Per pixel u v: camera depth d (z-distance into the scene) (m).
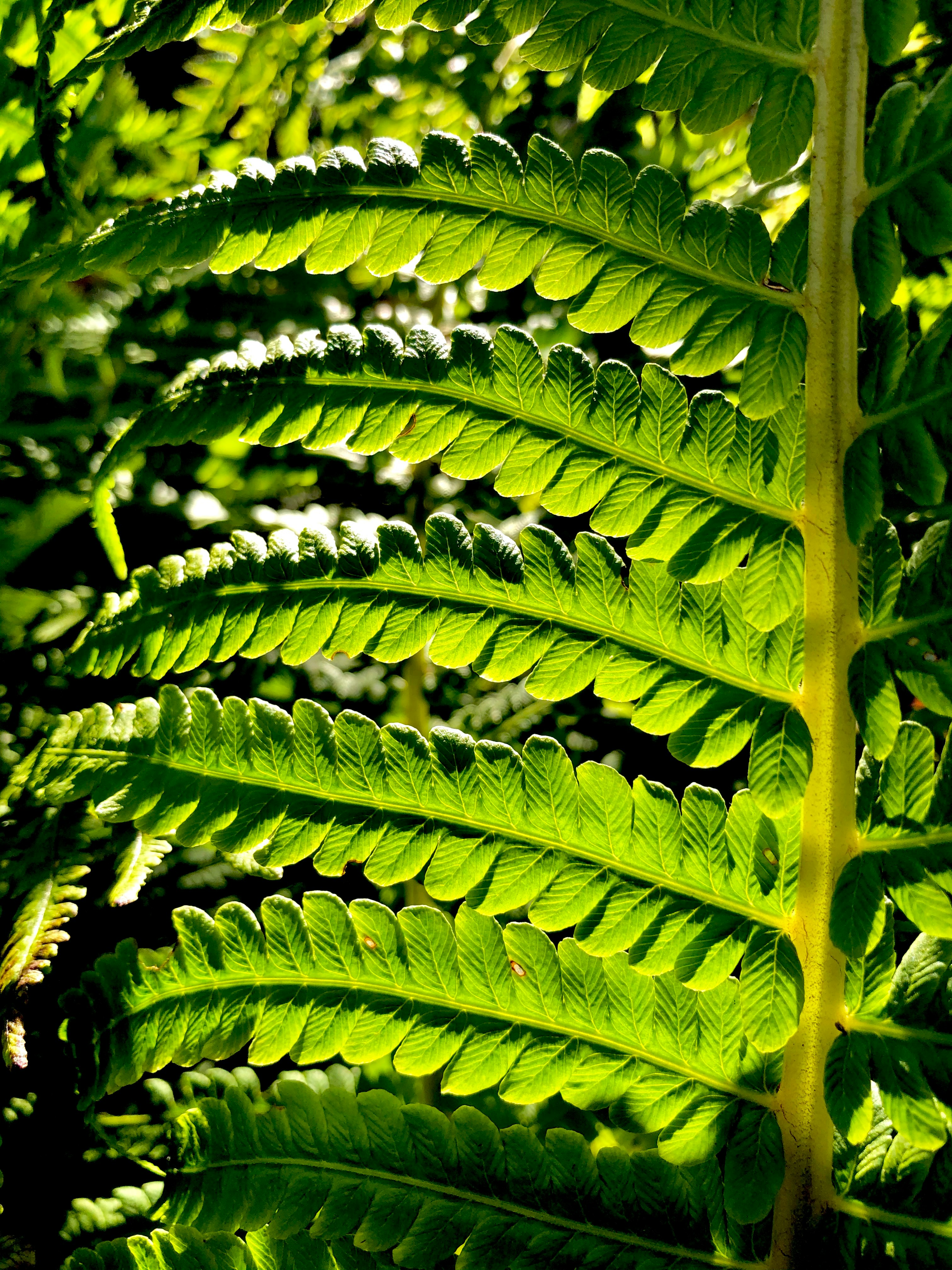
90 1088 0.60
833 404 0.62
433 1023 0.61
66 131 0.68
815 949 0.61
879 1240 0.61
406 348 0.62
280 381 0.62
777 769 0.62
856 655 0.61
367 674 0.69
